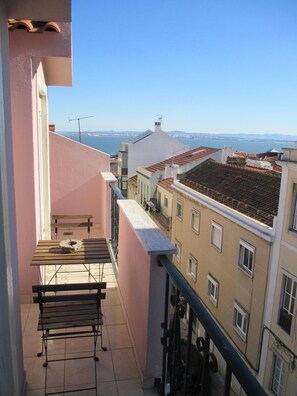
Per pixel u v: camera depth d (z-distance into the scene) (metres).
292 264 8.76
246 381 0.95
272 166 19.61
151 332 2.37
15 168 3.32
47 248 3.48
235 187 13.54
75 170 6.54
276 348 9.27
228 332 11.73
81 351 2.79
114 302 3.60
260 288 9.96
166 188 19.75
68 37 3.24
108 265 4.59
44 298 2.58
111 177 5.95
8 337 1.82
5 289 1.76
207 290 13.45
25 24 3.09
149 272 2.29
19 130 3.26
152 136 28.77
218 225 12.49
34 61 3.35
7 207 1.78
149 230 2.56
